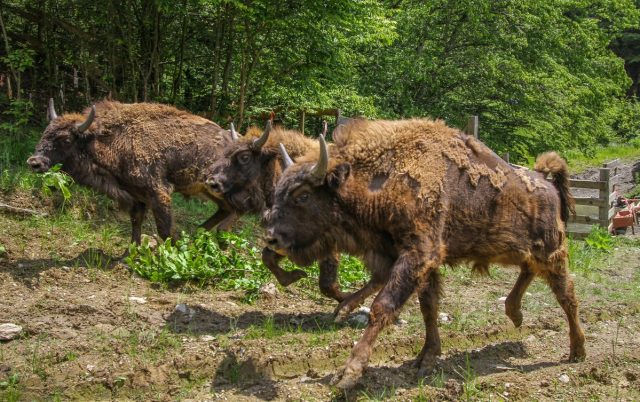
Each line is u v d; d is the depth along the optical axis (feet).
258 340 20.83
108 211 32.78
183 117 28.58
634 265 37.47
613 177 48.01
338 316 22.00
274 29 37.96
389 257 19.33
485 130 65.26
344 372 17.11
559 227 20.97
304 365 20.02
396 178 18.72
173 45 41.45
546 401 18.20
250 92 43.32
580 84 72.33
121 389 17.99
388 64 58.44
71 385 17.62
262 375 19.29
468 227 19.44
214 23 40.34
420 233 18.42
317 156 19.17
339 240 19.29
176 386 18.26
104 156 27.32
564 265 20.99
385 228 18.83
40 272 24.75
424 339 22.24
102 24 39.68
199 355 19.45
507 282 30.48
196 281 26.04
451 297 27.55
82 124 26.86
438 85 61.93
